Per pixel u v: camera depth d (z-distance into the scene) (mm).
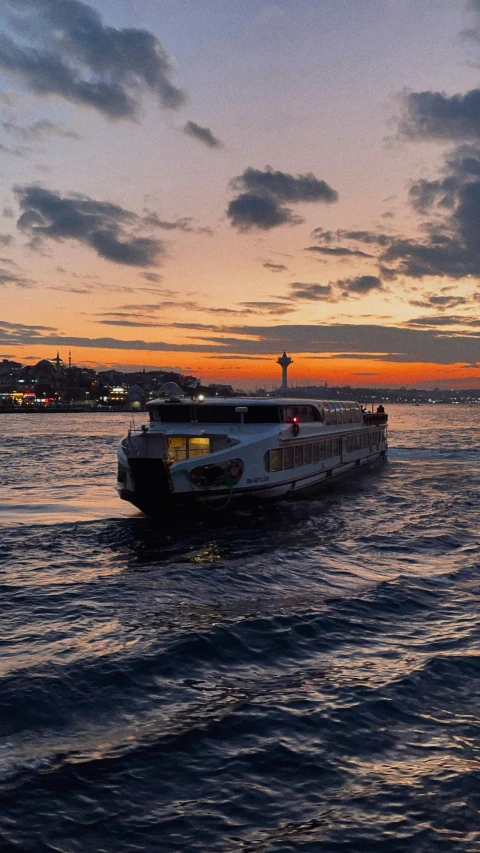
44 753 6773
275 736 7176
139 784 6230
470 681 8625
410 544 18688
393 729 7332
